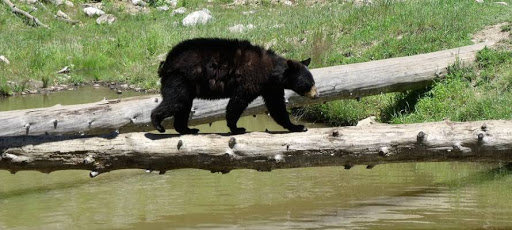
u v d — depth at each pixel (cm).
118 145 757
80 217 823
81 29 2673
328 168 1056
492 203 841
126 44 2342
